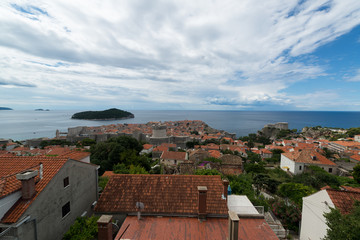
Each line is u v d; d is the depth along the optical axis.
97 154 59.75
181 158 68.31
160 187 16.70
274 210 24.05
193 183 17.06
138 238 12.10
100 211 14.96
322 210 17.52
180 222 13.80
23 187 11.36
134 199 15.71
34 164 14.21
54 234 13.27
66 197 14.82
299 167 51.91
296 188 30.36
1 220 10.28
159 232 12.70
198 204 14.30
